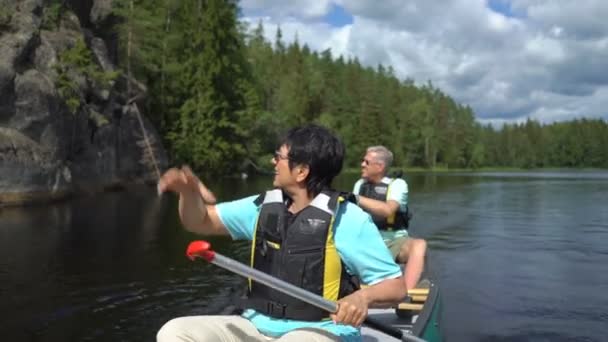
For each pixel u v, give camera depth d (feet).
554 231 40.16
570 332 17.90
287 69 194.18
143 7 101.40
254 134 121.08
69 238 32.04
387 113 212.84
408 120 224.53
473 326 18.39
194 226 8.04
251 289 7.85
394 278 7.37
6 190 47.57
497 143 305.73
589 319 19.15
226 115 108.88
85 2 75.56
